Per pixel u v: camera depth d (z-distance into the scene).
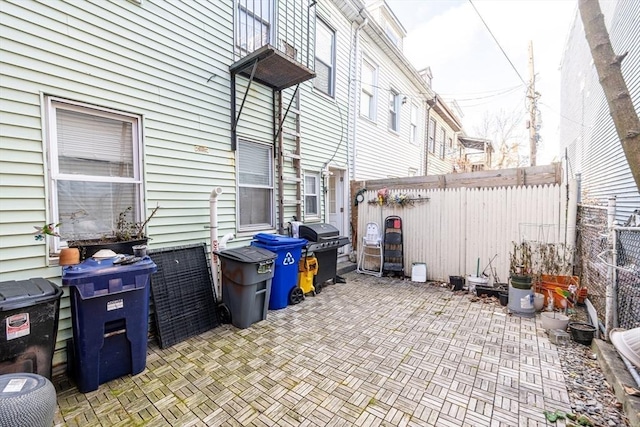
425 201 5.89
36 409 1.49
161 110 3.46
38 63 2.55
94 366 2.38
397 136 9.24
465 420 2.06
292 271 4.37
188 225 3.78
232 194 4.35
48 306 2.13
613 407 2.19
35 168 2.57
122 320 2.54
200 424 2.03
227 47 4.20
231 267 3.61
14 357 1.98
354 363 2.80
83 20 2.81
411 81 9.97
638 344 1.23
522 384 2.48
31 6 2.50
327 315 4.02
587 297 4.10
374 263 6.54
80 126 2.89
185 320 3.36
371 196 6.62
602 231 3.46
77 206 2.87
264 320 3.83
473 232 5.41
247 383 2.49
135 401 2.26
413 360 2.86
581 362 2.82
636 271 2.62
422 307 4.34
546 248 4.57
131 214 3.27
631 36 5.03
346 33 6.77
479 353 3.00
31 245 2.55
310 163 5.92
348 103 6.98
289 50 5.19
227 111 4.23
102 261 2.51
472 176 5.47
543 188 4.77
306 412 2.14
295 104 5.45
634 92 4.90
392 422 2.04
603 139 6.90
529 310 3.96
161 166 3.48
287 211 5.36
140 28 3.24
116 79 3.06
